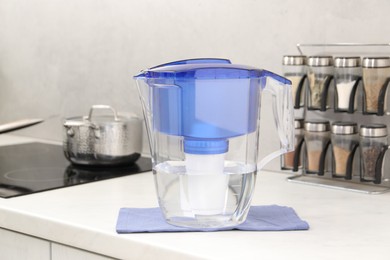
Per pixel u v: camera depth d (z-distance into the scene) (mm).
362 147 1710
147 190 1736
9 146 2463
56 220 1429
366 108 1709
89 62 2424
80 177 1895
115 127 1989
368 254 1194
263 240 1279
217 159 1338
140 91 1427
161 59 2197
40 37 2592
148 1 2207
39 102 2639
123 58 2309
